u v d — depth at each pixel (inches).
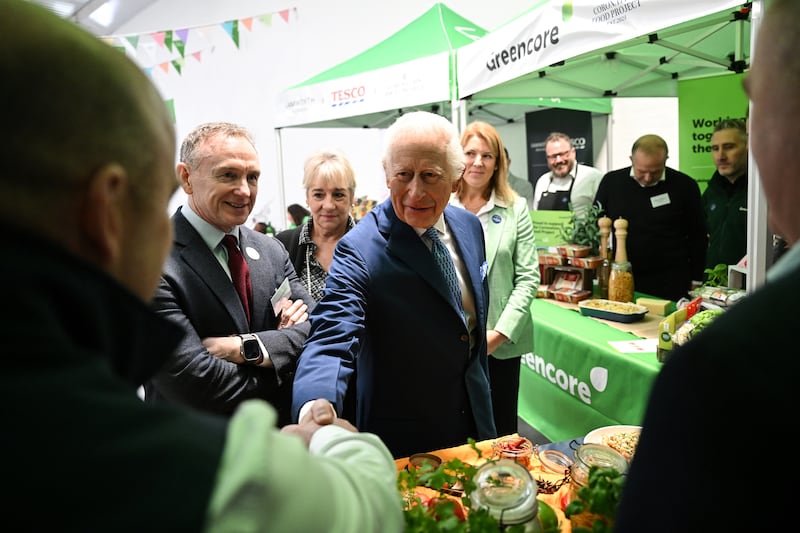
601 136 205.8
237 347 57.9
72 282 13.7
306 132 290.2
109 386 13.7
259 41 292.4
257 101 299.1
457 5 237.0
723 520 14.3
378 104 137.2
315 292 90.7
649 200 127.0
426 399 56.1
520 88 129.6
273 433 15.5
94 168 14.7
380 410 56.4
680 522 15.0
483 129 92.9
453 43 140.9
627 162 203.2
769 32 18.5
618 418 79.1
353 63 156.8
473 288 60.7
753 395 14.2
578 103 187.0
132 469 12.3
